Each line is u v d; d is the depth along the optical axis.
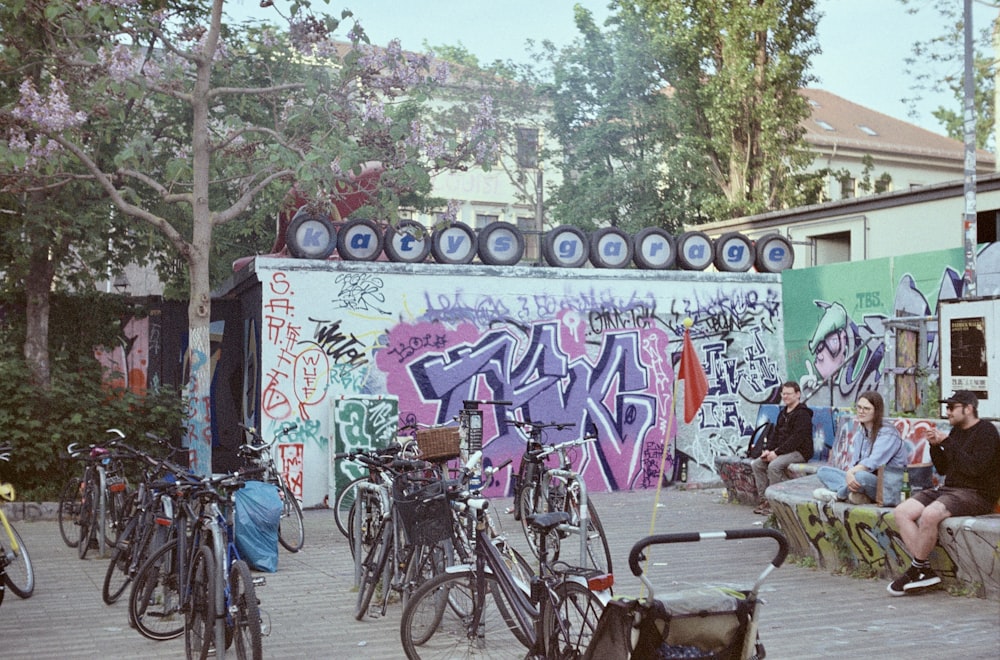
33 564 10.52
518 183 38.16
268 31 13.66
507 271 15.66
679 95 32.75
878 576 8.98
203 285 12.24
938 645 6.78
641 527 12.52
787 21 30.94
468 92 35.25
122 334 17.86
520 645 6.45
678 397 16.66
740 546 10.98
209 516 6.48
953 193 19.09
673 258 16.84
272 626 7.70
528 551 10.66
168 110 18.73
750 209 30.86
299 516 11.25
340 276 14.73
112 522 10.70
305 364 14.52
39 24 13.36
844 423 12.17
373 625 7.71
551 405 15.88
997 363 11.01
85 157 11.80
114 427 14.33
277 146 11.91
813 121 49.66
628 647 4.67
